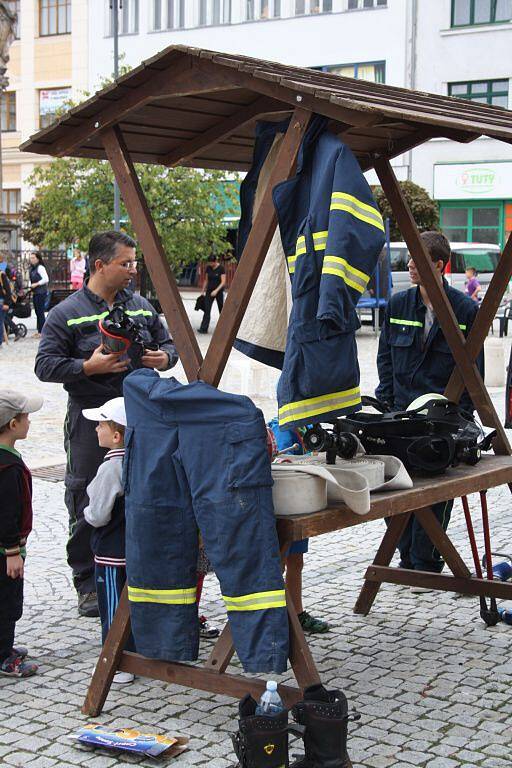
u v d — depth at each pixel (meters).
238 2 34.88
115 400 4.45
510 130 4.18
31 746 3.76
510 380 5.47
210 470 3.55
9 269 24.67
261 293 4.48
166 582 3.74
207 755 3.66
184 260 22.03
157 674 3.94
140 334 5.07
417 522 5.67
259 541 3.49
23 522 4.49
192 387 3.60
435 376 5.52
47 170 22.41
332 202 3.51
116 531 4.45
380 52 32.88
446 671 4.52
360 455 4.35
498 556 5.76
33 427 11.41
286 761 3.25
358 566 6.27
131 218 4.14
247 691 3.72
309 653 3.53
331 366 3.53
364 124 3.44
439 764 3.59
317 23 33.66
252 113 4.27
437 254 5.40
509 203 32.06
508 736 3.83
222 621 5.24
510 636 5.00
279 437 5.07
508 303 23.48
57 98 39.81
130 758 3.64
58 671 4.54
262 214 3.72
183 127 4.46
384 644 4.88
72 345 5.13
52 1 39.25
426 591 5.77
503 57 31.50
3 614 4.46
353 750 3.71
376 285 21.12
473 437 4.57
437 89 32.38
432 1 32.09
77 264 25.94
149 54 36.81
